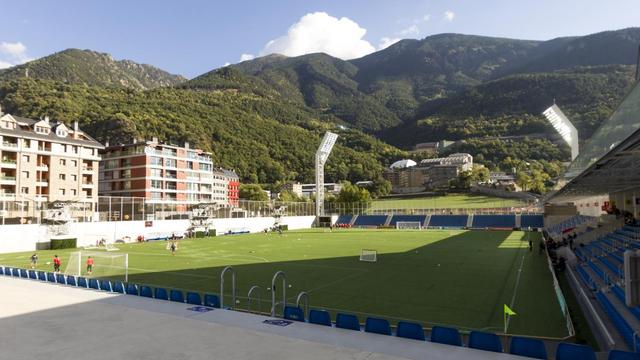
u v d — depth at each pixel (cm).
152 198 9862
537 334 1670
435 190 18650
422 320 1923
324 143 11025
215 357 1123
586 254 3472
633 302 845
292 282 2892
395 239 6625
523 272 3219
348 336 1288
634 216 4012
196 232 7331
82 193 8594
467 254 4500
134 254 4666
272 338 1277
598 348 1488
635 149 1459
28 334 1351
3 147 7400
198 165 11288
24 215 5444
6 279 2492
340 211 11594
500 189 16738
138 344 1241
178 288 2684
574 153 6106
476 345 1160
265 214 9594
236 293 2528
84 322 1488
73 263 3709
